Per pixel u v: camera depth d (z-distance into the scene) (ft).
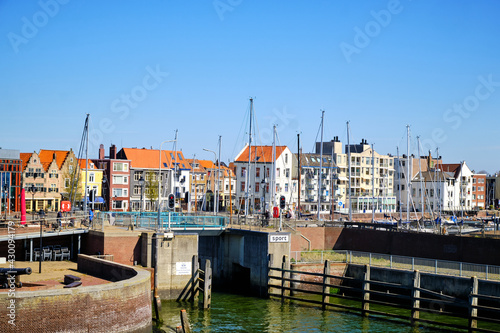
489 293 178.91
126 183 456.04
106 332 134.21
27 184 388.78
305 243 256.73
